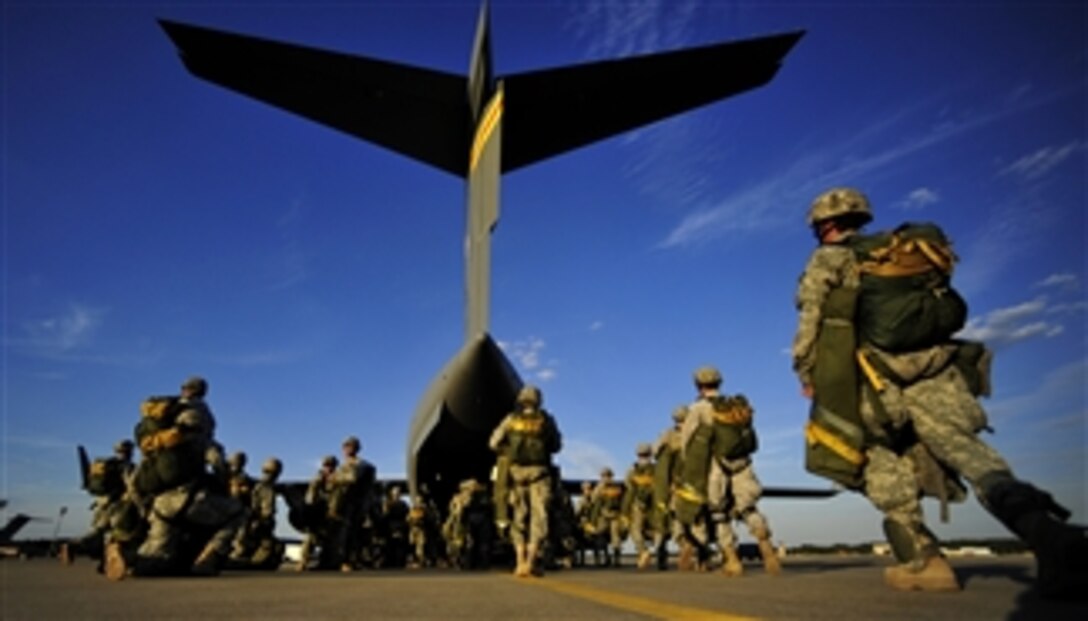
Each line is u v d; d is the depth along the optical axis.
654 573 8.10
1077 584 2.56
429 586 5.05
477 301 10.09
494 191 8.56
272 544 11.99
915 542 3.39
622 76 9.12
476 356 10.25
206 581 6.13
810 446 3.57
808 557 17.36
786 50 8.70
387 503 15.36
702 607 3.17
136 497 6.75
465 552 11.93
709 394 6.80
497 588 4.72
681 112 9.20
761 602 3.34
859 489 3.57
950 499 3.46
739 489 6.57
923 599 3.17
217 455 6.86
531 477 6.56
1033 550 2.68
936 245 3.23
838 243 3.63
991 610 2.68
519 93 9.21
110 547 6.37
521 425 6.59
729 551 6.66
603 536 16.44
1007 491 2.83
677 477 6.94
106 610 3.38
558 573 8.16
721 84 9.02
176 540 6.75
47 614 3.19
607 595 3.97
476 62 8.99
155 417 6.66
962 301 3.28
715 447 6.63
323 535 11.32
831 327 3.46
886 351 3.36
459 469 13.61
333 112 9.34
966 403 3.26
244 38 8.27
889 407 3.33
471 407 11.27
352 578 6.62
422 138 9.87
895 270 3.28
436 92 9.41
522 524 6.59
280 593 4.40
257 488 12.02
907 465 3.43
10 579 6.77
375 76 9.16
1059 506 2.72
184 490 6.67
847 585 4.54
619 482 15.27
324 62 8.75
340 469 11.42
